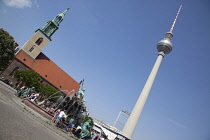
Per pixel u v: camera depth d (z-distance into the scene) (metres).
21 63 69.38
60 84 81.12
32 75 61.28
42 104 26.11
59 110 19.20
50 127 13.72
